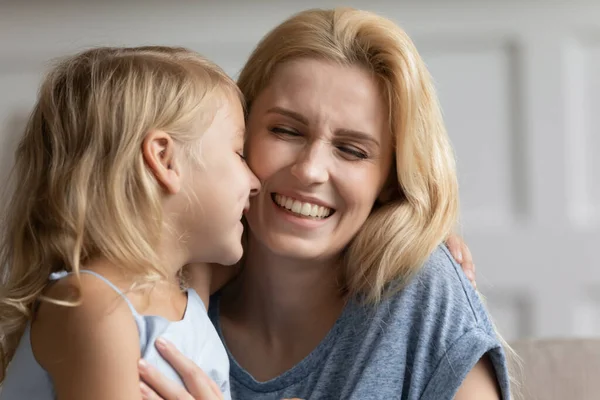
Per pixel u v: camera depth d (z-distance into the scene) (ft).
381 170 4.61
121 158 4.00
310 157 4.41
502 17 8.03
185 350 4.07
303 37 4.51
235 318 4.98
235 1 8.19
